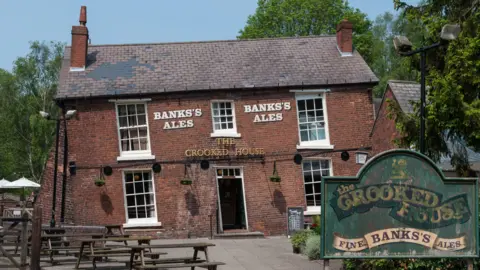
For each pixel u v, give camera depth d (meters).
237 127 25.36
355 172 25.62
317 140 25.86
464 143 18.03
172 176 24.81
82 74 25.64
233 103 25.48
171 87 25.16
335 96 25.98
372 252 11.30
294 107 25.73
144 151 25.00
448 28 13.61
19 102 53.69
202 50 27.72
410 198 11.48
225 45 28.17
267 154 25.36
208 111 25.23
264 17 48.03
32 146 52.75
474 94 16.14
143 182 24.97
